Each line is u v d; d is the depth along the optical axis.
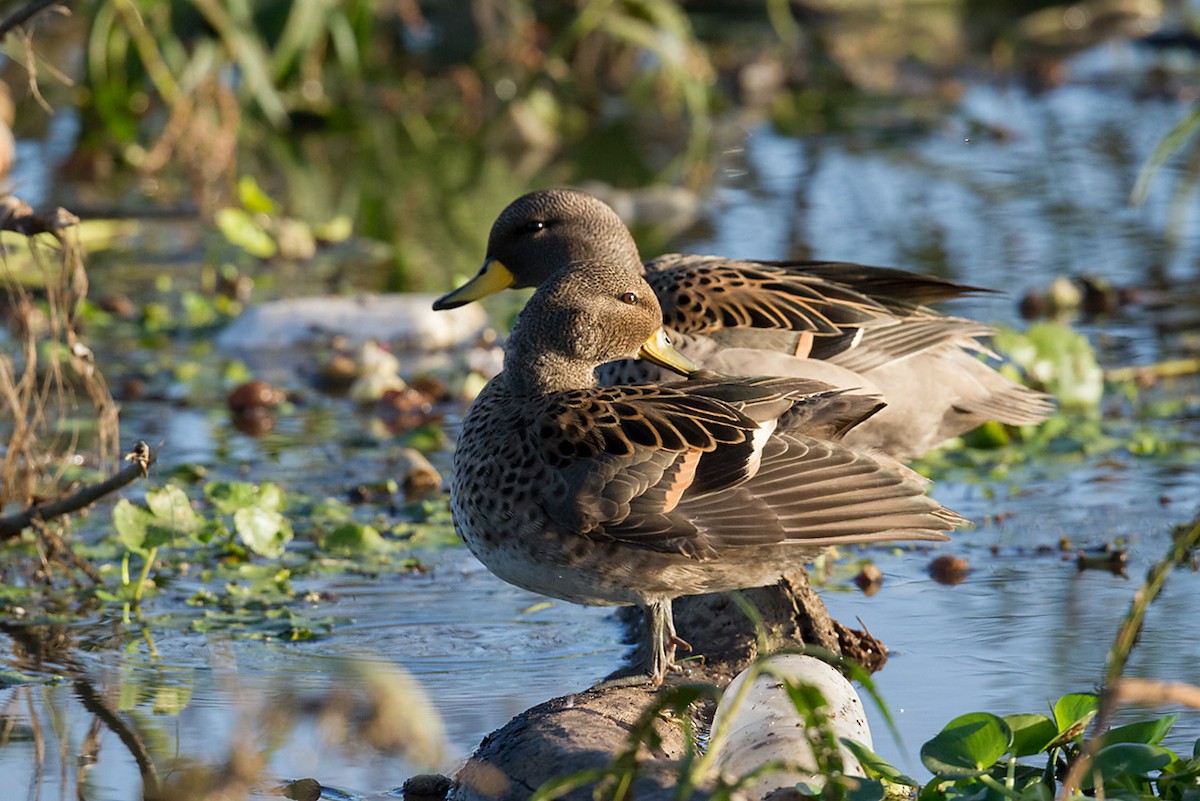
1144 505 10.91
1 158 18.98
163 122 22.25
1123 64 25.27
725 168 20.33
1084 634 8.85
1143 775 6.75
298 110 22.52
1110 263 16.34
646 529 7.56
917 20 27.47
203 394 13.56
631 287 8.49
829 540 7.48
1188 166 19.67
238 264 17.17
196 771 7.21
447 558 10.25
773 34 26.42
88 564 9.83
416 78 24.03
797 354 10.10
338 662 8.65
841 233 17.22
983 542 10.37
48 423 12.59
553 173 20.27
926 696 8.12
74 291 9.78
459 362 14.55
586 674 8.57
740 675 7.86
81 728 7.81
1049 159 20.41
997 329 10.23
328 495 11.32
